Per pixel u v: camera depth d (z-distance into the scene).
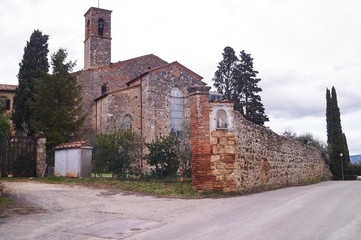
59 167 22.47
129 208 10.91
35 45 36.81
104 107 37.94
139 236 7.16
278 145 21.28
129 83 41.34
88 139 36.00
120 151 19.73
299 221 8.20
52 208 10.86
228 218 8.87
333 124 51.94
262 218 8.72
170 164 18.08
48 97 27.48
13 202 11.71
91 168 20.80
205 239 6.69
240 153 15.49
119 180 17.91
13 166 22.08
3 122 21.25
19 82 35.69
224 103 15.21
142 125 37.81
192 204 11.73
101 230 7.81
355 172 53.00
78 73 29.94
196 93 15.05
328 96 53.19
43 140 23.19
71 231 7.76
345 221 8.06
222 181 14.59
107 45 45.41
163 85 38.31
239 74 49.31
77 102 28.95
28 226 8.29
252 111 47.66
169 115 38.22
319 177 33.91
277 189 18.55
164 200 12.77
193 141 14.99
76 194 14.06
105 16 45.81
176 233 7.30
